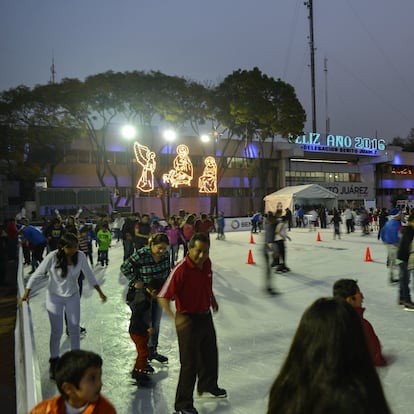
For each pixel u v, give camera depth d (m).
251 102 38.78
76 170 38.84
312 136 49.66
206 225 12.62
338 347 1.39
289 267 12.44
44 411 2.00
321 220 30.38
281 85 40.06
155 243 4.53
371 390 1.37
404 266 7.41
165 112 38.25
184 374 3.74
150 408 3.99
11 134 33.16
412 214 7.24
